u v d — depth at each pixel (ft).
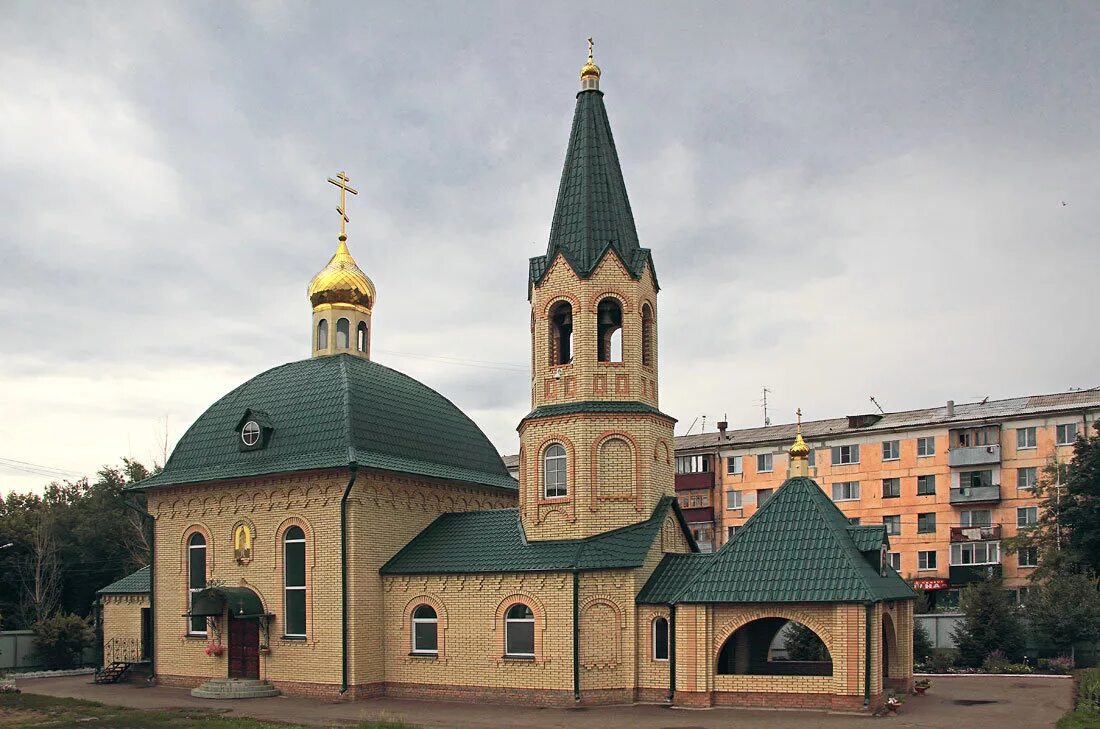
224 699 131.64
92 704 123.54
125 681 153.99
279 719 112.16
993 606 165.99
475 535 135.23
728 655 129.08
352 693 128.06
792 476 122.93
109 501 284.41
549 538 127.54
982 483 246.27
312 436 138.51
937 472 252.21
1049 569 192.44
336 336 157.07
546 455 130.52
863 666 107.45
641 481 127.65
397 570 132.57
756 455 278.87
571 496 126.93
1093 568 189.16
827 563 112.06
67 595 265.13
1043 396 258.57
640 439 128.36
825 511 118.42
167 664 147.95
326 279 158.71
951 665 163.12
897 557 255.50
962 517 248.52
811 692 110.11
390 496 137.49
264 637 136.56
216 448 147.54
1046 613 164.86
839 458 267.39
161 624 149.28
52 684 155.02
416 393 155.84
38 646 185.78
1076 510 190.29
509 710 116.47
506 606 124.06
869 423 270.67
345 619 129.59
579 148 139.03
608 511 126.62
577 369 130.41
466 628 126.82
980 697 123.24
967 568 244.01
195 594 139.03
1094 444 192.03
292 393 147.23
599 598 120.16
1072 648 164.45
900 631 126.31
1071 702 118.21
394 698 130.00
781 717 106.32
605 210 135.13
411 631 131.44
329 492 133.39
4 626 246.47
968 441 249.55
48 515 258.57
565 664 119.03
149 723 108.17
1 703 124.16
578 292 131.44
